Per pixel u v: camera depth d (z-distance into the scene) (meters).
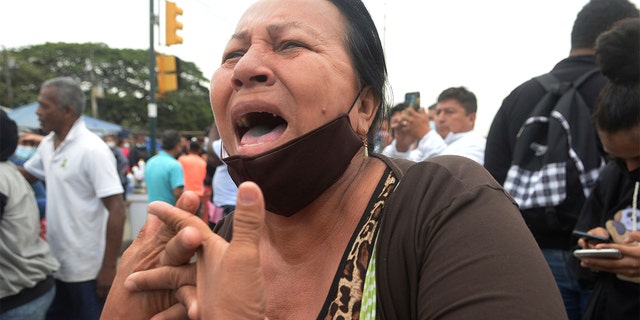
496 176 2.46
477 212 0.70
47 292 2.69
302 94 0.82
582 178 2.04
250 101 0.84
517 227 0.69
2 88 42.78
